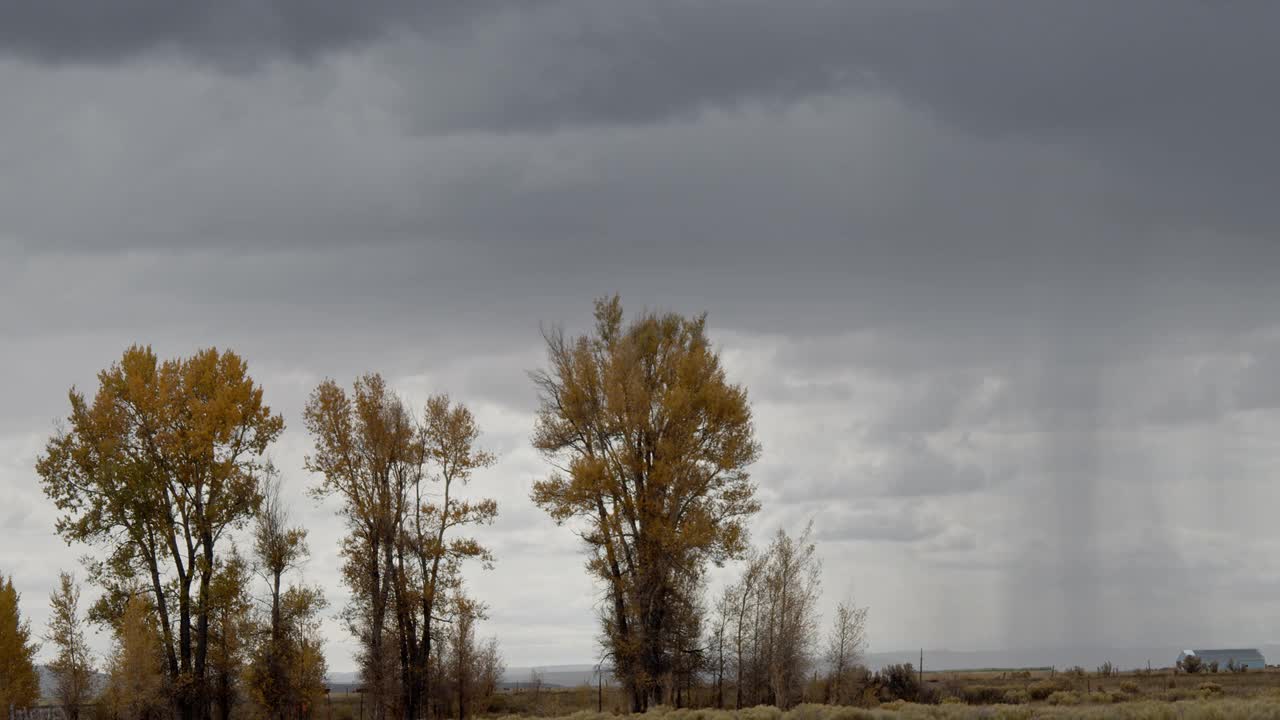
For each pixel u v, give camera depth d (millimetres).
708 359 51438
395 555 53938
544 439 50406
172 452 54156
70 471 53594
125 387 54500
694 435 49438
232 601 54438
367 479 54281
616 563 48625
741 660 52062
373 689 52750
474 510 54688
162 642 52969
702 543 47062
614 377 49094
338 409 54219
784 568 52688
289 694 54656
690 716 39906
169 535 53562
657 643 47250
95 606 53500
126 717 51875
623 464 48781
